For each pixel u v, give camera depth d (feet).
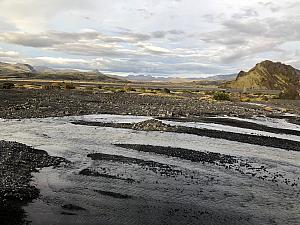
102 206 52.26
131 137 108.58
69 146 91.76
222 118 170.40
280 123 165.48
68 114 157.89
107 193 57.82
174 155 86.84
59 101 208.33
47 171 67.51
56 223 45.55
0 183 57.67
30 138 100.22
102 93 303.48
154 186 62.59
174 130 123.65
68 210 49.96
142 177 67.41
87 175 66.69
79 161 76.79
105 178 65.57
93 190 58.80
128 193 58.39
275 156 92.12
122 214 49.90
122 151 88.69
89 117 153.48
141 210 51.67
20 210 48.49
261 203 57.00
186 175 70.33
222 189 62.95
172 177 68.44
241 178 70.23
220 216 51.03
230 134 122.11
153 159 81.97
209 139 111.24
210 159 84.48
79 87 396.78
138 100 245.65
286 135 129.29
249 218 50.85
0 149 80.94
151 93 343.87
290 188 65.26
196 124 144.77
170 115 170.91
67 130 116.67
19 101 193.57
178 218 49.57
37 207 50.08
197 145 100.99
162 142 102.73
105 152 86.74
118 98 254.68
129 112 175.32
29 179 61.77
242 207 54.90
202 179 68.28
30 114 149.69
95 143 97.19
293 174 75.41
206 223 48.39
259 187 65.05
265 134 128.26
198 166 77.66
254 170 76.79
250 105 264.31
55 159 76.69
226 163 81.56
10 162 70.90
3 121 129.18
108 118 152.76
